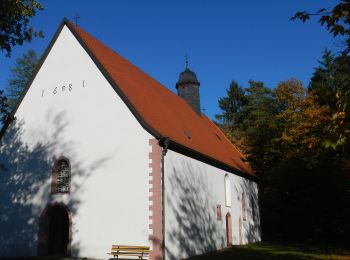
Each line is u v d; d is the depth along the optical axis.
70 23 20.11
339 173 30.23
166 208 17.00
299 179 32.38
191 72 31.95
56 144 19.03
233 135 46.88
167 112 22.81
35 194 18.89
